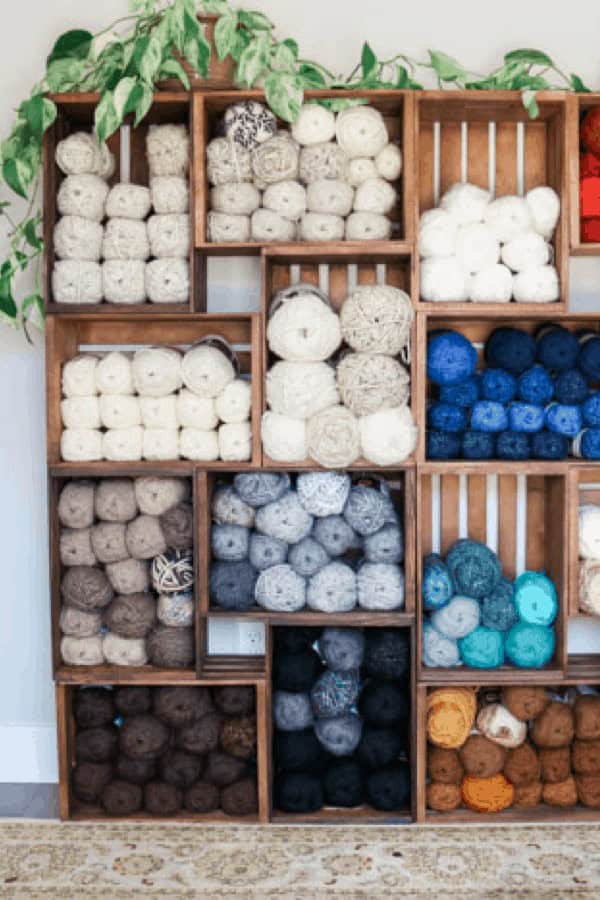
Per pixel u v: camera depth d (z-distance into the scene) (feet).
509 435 7.47
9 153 7.38
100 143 7.39
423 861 6.91
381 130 7.32
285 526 7.41
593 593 7.32
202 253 7.63
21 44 8.32
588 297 8.27
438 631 7.54
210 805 7.62
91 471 7.40
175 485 7.55
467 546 7.72
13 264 7.59
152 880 6.66
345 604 7.41
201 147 7.26
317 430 7.09
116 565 7.57
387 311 7.09
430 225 7.30
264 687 7.48
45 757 8.57
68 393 7.49
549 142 7.92
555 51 8.22
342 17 8.23
